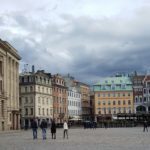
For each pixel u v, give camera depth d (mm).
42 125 47750
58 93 156875
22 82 138125
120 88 179375
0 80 91688
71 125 126812
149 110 173625
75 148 30672
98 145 33938
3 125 90688
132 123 118125
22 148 31703
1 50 92312
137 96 177125
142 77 180625
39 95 138625
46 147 32438
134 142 37750
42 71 147875
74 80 187000
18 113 105562
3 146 34688
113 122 118750
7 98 94062
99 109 180375
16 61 108562
